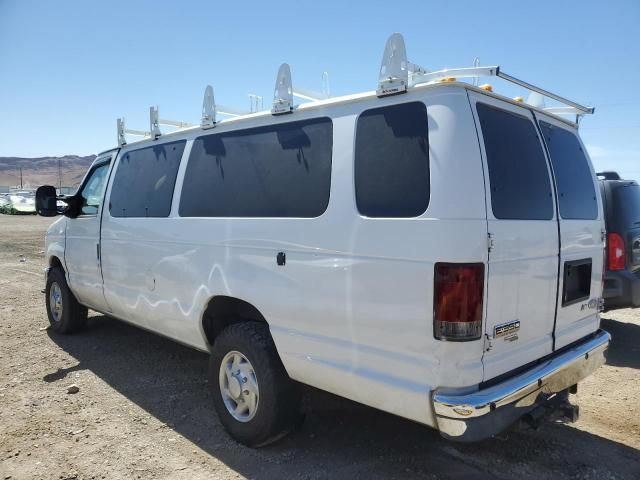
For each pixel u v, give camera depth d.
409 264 2.63
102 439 3.73
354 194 2.91
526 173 3.04
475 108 2.74
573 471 3.34
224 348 3.68
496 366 2.71
